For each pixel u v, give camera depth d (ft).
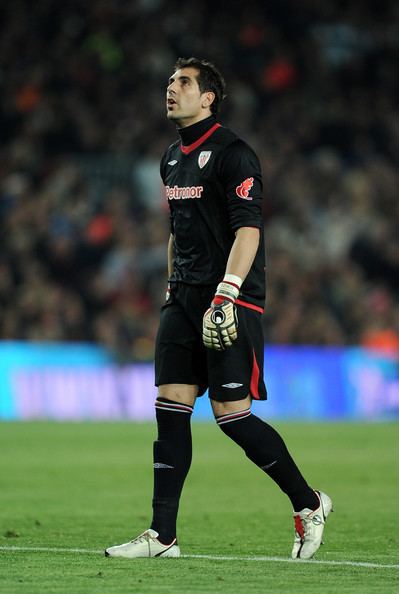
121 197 272.10
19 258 251.60
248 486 122.01
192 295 68.08
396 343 258.78
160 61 306.35
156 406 69.21
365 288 269.44
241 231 66.28
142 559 66.03
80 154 288.30
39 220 260.01
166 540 67.51
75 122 290.76
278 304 253.65
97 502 105.81
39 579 57.41
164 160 71.41
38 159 282.36
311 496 68.39
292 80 314.55
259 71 312.91
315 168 290.15
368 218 283.18
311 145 304.71
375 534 83.25
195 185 68.03
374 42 333.83
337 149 306.96
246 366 67.05
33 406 226.17
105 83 300.20
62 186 270.26
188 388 68.80
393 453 160.35
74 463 144.36
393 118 317.63
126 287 251.19
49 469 137.18
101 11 309.83
